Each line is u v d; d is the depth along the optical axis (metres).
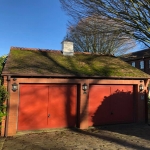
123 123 11.79
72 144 7.43
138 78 11.88
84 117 10.52
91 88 11.12
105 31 13.59
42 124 9.96
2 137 8.57
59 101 10.38
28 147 7.02
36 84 9.92
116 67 12.66
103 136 8.73
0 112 8.38
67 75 9.98
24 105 9.64
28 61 11.12
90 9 12.51
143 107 12.11
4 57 12.27
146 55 32.62
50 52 13.70
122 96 11.91
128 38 14.37
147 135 8.96
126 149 6.89
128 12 12.33
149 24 12.77
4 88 8.63
